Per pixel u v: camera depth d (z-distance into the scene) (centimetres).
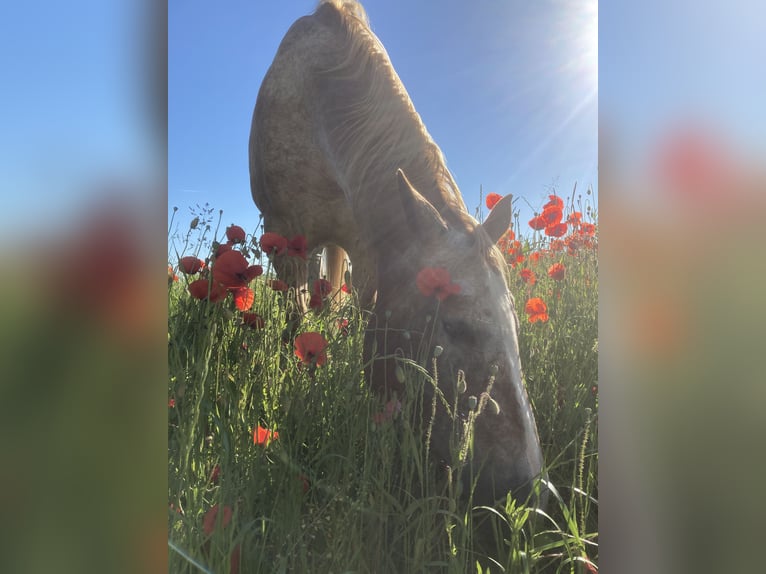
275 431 132
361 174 192
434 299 134
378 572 98
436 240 141
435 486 113
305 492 117
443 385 121
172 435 106
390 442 113
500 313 122
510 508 101
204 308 157
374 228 175
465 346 119
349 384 134
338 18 243
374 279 234
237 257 152
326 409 137
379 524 101
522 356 169
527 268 236
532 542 99
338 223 276
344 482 112
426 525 100
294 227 280
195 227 176
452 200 164
